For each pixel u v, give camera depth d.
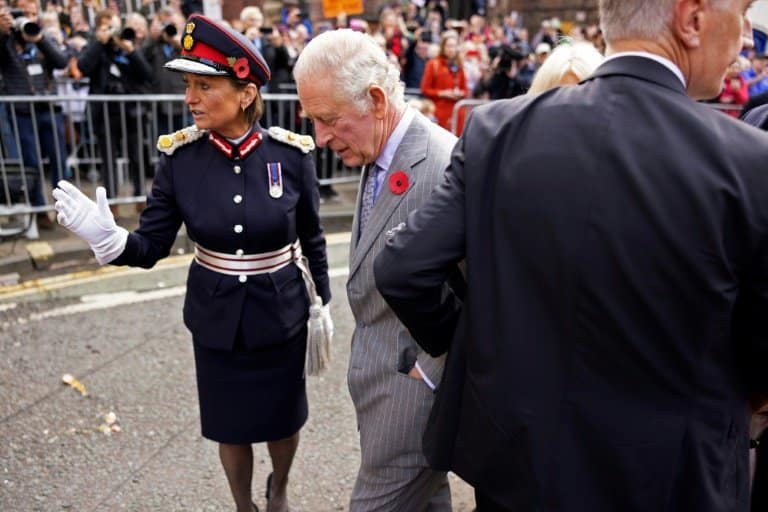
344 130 1.53
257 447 2.86
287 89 6.01
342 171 6.28
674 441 1.00
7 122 4.64
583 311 1.01
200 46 1.83
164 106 5.26
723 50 1.05
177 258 4.67
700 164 0.95
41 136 4.87
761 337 0.99
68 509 2.42
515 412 1.07
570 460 1.04
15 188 4.55
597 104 1.04
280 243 2.04
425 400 1.61
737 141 0.97
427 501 1.80
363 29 7.19
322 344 2.19
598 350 1.01
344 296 4.36
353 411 3.12
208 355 2.08
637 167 0.97
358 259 1.63
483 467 1.15
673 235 0.94
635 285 0.97
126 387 3.21
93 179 5.17
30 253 4.42
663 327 0.97
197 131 2.04
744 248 0.94
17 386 3.17
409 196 1.56
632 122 1.00
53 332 3.71
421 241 1.14
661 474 1.00
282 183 2.05
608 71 1.07
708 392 1.01
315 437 2.91
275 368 2.11
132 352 3.54
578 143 1.02
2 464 2.63
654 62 1.04
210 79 1.85
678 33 1.02
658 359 0.99
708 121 0.99
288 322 2.08
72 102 5.42
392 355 1.65
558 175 1.02
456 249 1.14
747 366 1.04
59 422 2.92
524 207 1.04
